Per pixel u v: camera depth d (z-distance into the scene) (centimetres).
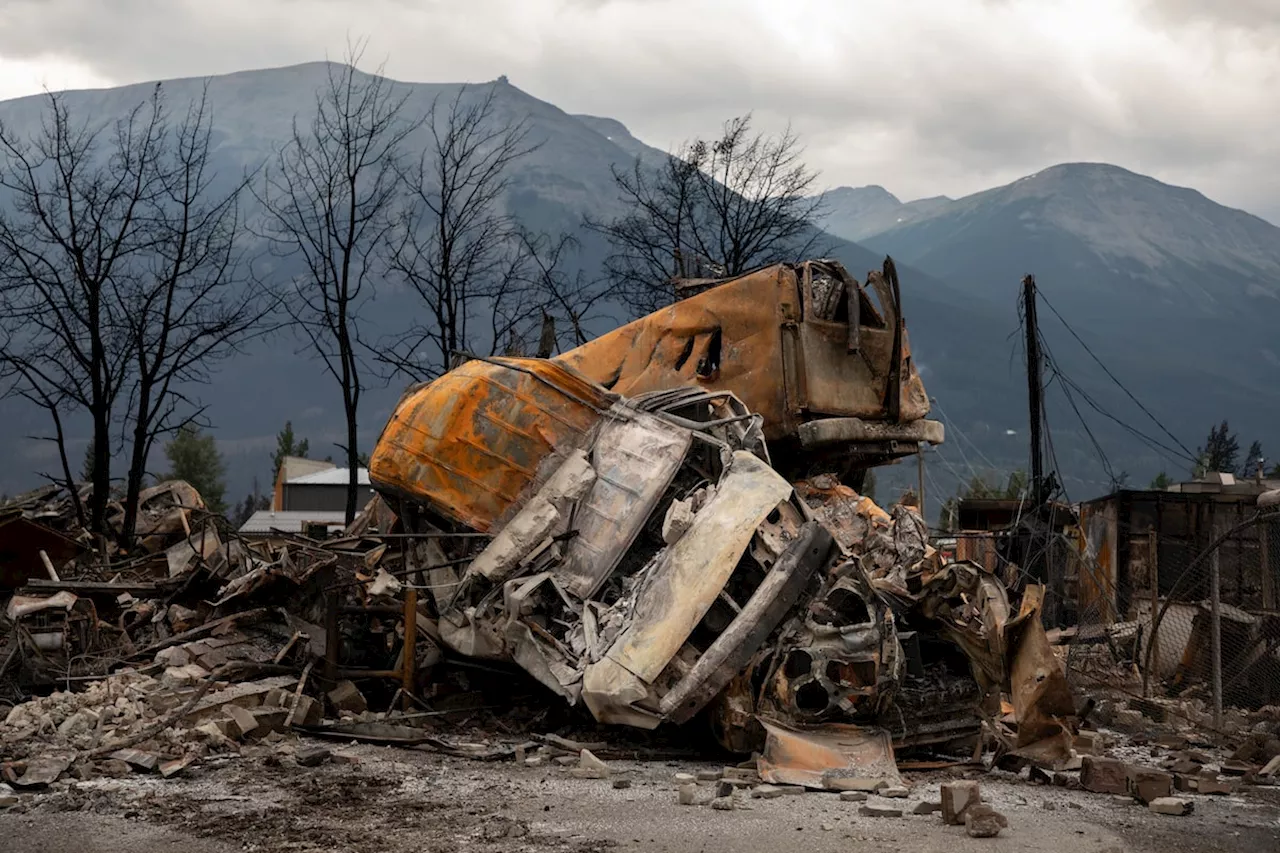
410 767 995
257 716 1099
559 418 1263
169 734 1038
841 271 1569
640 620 1023
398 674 1254
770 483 1095
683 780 934
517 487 1245
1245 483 2392
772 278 1538
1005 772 1035
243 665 1249
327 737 1116
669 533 1072
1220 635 1482
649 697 980
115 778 935
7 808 842
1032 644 1005
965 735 1072
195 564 1489
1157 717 1423
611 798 883
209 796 876
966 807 798
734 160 3184
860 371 1572
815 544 1010
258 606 1422
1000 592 1041
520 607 1098
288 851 730
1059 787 977
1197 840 790
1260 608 1744
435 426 1273
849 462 1616
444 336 2761
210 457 5716
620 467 1198
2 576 1579
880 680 980
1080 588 2105
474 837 762
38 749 997
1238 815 880
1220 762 1155
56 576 1487
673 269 3102
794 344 1529
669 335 1631
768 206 3112
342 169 2919
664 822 805
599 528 1160
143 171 2592
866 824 802
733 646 966
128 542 2164
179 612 1410
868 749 970
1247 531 2005
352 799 870
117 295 2492
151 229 2581
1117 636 1767
